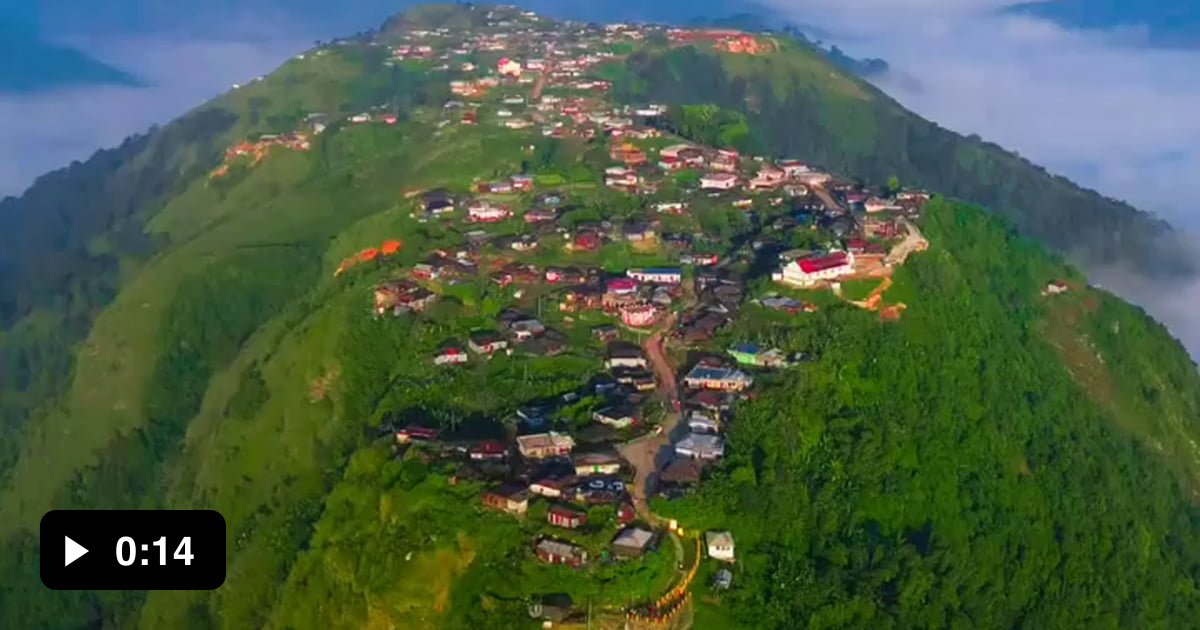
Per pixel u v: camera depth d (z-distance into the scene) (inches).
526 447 6264.8
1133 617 6555.1
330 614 5821.9
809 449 6648.6
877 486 6535.4
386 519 5876.0
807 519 6013.8
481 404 7052.2
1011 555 6633.9
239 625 6756.9
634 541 5467.5
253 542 7190.0
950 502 6747.1
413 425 6786.4
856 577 5772.6
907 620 5674.2
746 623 5265.8
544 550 5388.8
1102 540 6968.5
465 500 5797.2
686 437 6378.0
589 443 6437.0
